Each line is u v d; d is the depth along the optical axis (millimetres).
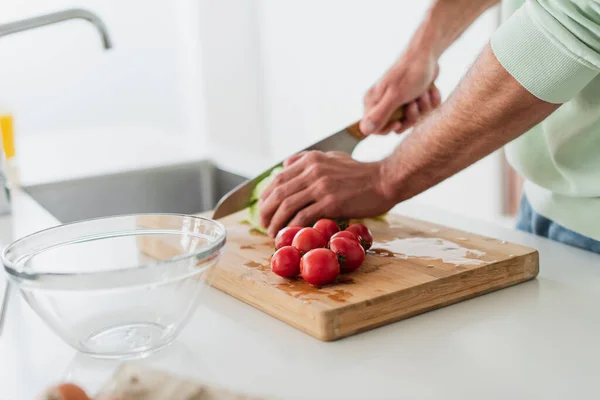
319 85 3801
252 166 1902
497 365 825
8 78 3352
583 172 1180
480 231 1367
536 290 1056
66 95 3510
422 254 1110
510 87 984
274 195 1214
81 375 830
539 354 848
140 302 828
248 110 4070
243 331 946
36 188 1778
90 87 3562
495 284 1055
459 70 3230
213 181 2006
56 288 790
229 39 3918
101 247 1010
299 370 831
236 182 1882
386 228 1272
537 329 917
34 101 3434
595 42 902
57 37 3416
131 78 3668
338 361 851
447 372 814
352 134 1466
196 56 3840
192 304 863
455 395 764
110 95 3629
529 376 797
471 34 3139
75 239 988
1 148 1554
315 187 1201
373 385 791
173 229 1020
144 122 3762
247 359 861
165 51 3750
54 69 3449
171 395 711
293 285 997
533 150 1259
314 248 1062
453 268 1034
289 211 1201
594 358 833
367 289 965
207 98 3916
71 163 2029
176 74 3807
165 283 822
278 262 1010
